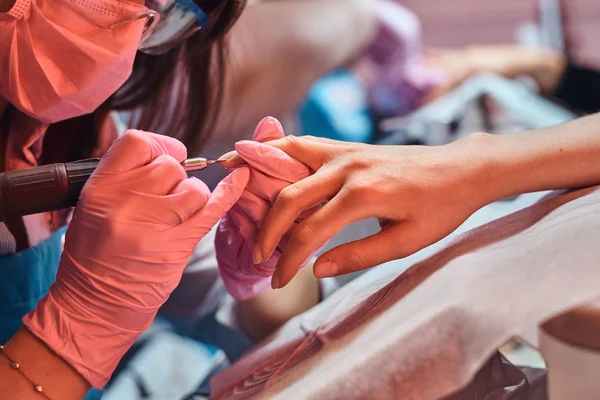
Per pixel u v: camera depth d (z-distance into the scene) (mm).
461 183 648
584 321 535
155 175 653
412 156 664
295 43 1313
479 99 1322
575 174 663
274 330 875
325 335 656
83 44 703
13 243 784
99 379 672
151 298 665
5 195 646
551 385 551
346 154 675
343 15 1429
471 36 1946
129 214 645
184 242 657
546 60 1588
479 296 538
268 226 645
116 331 669
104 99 752
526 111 1303
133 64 790
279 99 1327
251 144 674
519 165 661
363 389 546
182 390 1025
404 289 619
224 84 857
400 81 1619
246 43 1210
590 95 1490
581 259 539
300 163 681
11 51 701
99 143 843
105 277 652
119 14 706
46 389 653
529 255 570
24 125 779
